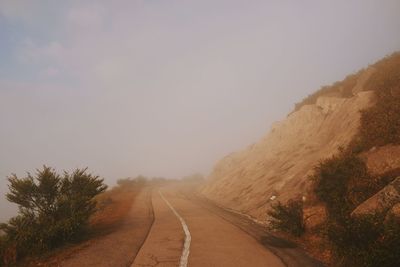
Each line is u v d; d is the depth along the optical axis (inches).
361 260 270.5
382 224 279.4
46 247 372.5
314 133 812.0
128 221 582.9
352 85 861.2
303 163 682.2
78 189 505.7
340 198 406.6
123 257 338.0
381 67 754.2
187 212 709.9
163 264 312.0
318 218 417.1
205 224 541.6
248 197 761.6
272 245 382.6
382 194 333.4
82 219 431.8
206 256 338.3
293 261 314.8
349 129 599.5
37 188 461.7
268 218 546.9
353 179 419.5
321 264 303.1
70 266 307.9
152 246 385.7
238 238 423.8
